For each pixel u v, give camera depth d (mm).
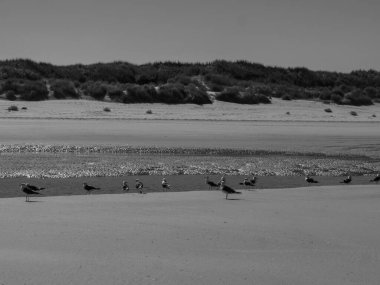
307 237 14625
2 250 12883
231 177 26484
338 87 96938
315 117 66375
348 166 31031
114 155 32844
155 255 12844
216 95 75938
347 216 17344
